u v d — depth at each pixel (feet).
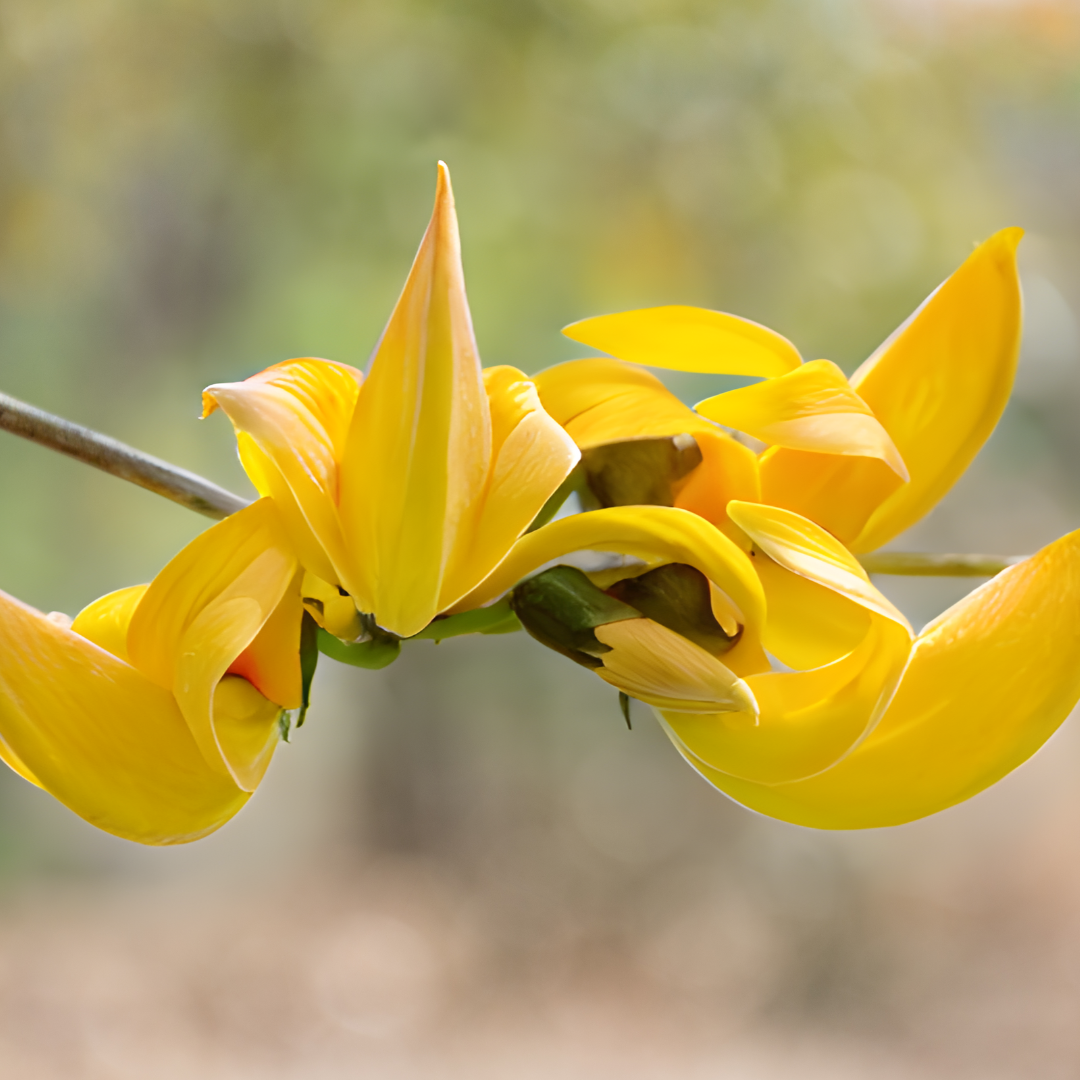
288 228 13.84
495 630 2.20
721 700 2.17
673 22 13.50
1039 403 14.12
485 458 2.14
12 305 14.05
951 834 15.74
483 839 16.94
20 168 13.35
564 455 2.14
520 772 17.30
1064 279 14.01
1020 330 2.26
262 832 16.87
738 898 15.78
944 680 2.20
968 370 2.26
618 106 13.55
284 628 2.19
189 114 13.70
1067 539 2.21
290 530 2.17
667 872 16.28
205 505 2.27
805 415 2.19
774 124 13.52
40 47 13.23
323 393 2.16
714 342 2.23
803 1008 13.98
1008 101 13.87
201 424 14.23
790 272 13.64
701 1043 13.50
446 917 15.75
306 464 2.14
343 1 13.39
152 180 13.96
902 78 13.67
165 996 13.17
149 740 2.18
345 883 16.37
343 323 13.60
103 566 14.94
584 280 13.69
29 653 2.17
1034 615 2.20
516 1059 13.03
